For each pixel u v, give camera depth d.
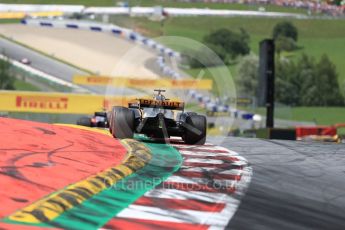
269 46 66.38
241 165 25.86
